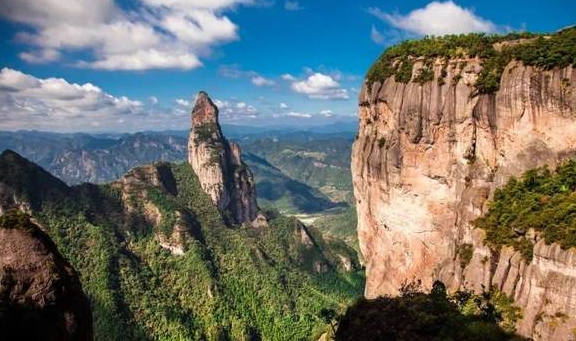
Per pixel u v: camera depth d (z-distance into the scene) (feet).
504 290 189.57
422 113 259.60
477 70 246.68
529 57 225.76
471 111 245.24
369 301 188.03
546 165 215.72
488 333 158.30
